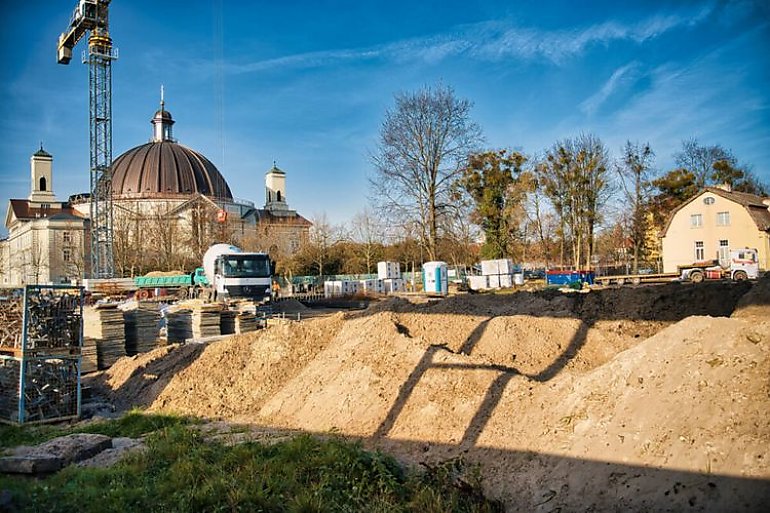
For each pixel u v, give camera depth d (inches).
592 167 1877.5
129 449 335.3
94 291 1438.2
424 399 345.1
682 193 2084.2
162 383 493.0
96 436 348.5
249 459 294.4
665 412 232.4
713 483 197.8
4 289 438.9
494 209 1777.8
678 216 1861.5
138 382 516.1
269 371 481.7
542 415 281.6
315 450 299.1
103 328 621.9
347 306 1439.5
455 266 1923.0
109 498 250.7
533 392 306.0
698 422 220.4
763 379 222.7
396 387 370.3
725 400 221.9
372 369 395.9
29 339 416.8
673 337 266.4
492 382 330.0
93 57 2031.3
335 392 399.9
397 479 272.7
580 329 446.9
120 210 2539.4
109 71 2068.2
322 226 2513.5
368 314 528.4
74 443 332.5
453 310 514.6
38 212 3009.4
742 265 1376.7
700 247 1822.1
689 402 229.6
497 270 1544.0
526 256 2453.2
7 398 434.3
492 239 1802.4
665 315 463.2
